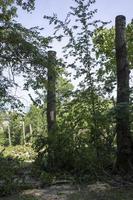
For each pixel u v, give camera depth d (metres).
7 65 13.49
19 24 13.05
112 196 8.24
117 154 10.61
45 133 12.65
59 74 12.62
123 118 10.20
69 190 9.02
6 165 9.43
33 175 10.40
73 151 11.05
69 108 11.26
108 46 12.54
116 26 11.31
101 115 10.51
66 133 11.22
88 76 11.01
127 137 10.59
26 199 8.27
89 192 8.70
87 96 10.98
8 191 8.84
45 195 8.58
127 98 10.64
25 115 14.92
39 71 13.11
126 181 9.58
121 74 11.01
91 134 10.77
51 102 12.78
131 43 12.31
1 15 13.35
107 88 10.87
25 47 12.78
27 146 22.59
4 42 13.02
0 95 13.56
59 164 11.24
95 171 10.19
